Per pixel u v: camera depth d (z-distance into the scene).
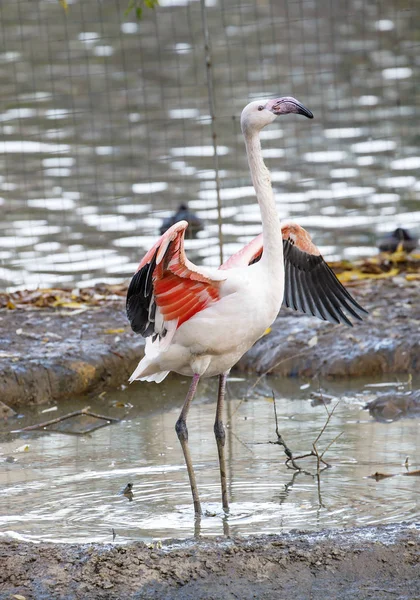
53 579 7.21
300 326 13.70
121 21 36.69
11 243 17.89
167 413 11.87
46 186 21.19
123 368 12.88
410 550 7.45
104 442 10.88
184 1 36.59
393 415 11.38
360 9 35.28
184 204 17.34
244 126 8.99
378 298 14.47
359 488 9.23
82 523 8.58
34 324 13.74
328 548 7.47
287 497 9.08
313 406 11.82
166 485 9.53
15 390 12.03
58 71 32.03
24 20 36.31
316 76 30.61
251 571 7.24
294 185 20.84
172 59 33.56
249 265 9.34
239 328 8.85
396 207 19.44
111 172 22.20
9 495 9.30
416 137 23.91
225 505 8.84
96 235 18.27
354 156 22.64
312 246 10.12
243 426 11.26
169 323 8.84
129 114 27.66
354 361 12.70
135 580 7.16
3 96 29.22
